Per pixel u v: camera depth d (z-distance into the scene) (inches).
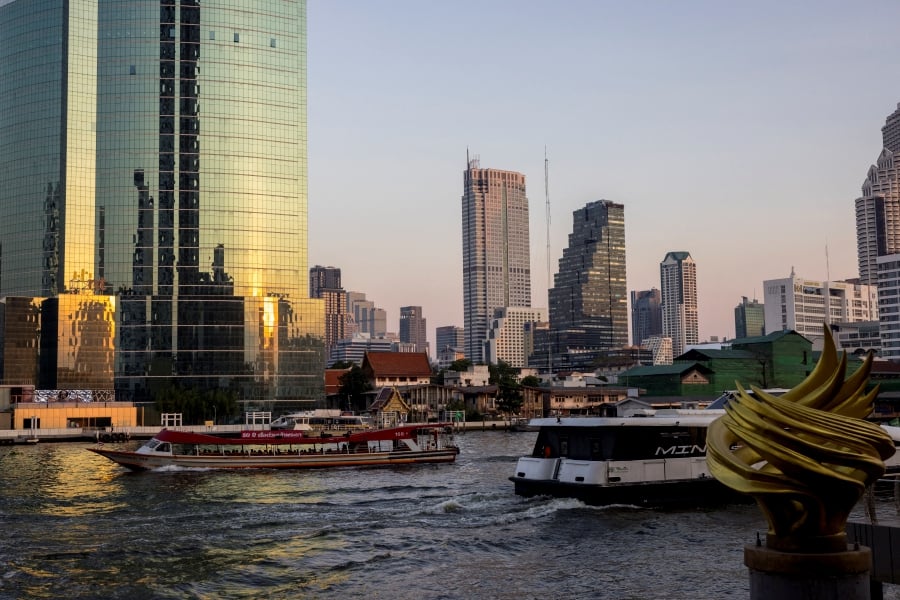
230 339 7637.8
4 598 1392.7
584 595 1393.9
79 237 7485.2
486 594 1409.9
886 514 1926.7
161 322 7514.8
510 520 2022.6
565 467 2284.7
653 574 1517.0
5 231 7731.3
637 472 2228.1
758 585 719.7
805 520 705.0
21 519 2086.6
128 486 2805.1
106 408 6550.2
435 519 2044.8
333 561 1632.6
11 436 5669.3
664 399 7337.6
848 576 695.7
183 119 7687.0
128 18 7682.1
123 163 7593.5
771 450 693.3
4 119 7795.3
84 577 1518.2
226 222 7716.5
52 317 7367.1
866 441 696.4
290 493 2578.7
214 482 2910.9
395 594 1414.9
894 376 7317.9
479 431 6899.6
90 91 7637.8
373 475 3142.2
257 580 1502.2
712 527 1932.8
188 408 7032.5
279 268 7849.4
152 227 7564.0
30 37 7691.9
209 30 7800.2
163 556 1673.2
